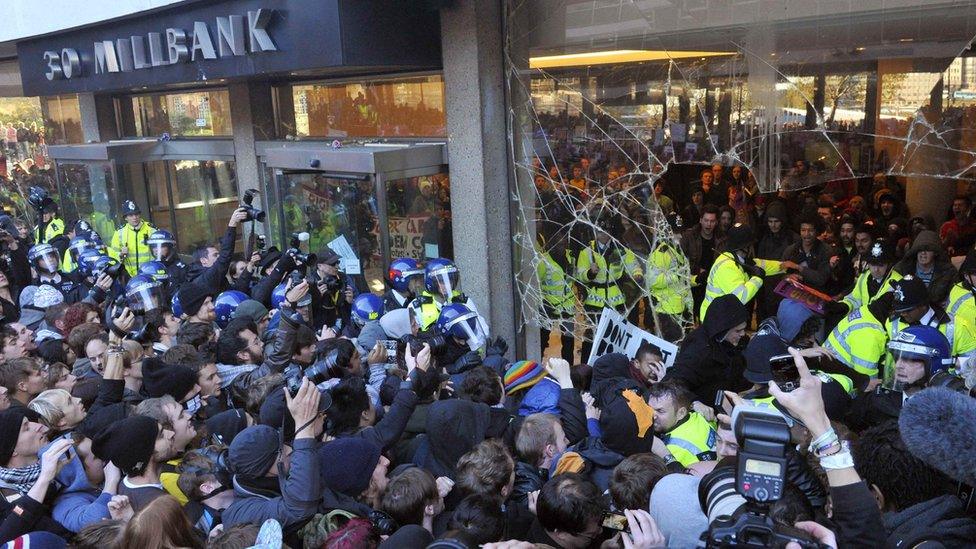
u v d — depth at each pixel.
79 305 6.01
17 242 9.07
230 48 7.62
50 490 3.24
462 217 7.45
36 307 6.81
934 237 5.53
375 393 4.18
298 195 8.20
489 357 4.89
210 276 6.48
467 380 3.97
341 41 6.55
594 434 4.04
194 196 10.88
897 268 5.70
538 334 7.69
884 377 4.11
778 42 5.73
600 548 2.76
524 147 7.23
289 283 5.01
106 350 4.73
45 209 10.15
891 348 3.93
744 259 6.23
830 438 2.00
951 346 4.65
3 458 3.21
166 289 7.18
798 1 5.55
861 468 2.29
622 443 3.46
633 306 7.37
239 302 6.02
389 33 6.84
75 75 9.93
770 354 3.92
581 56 6.75
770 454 1.86
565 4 6.73
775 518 2.12
